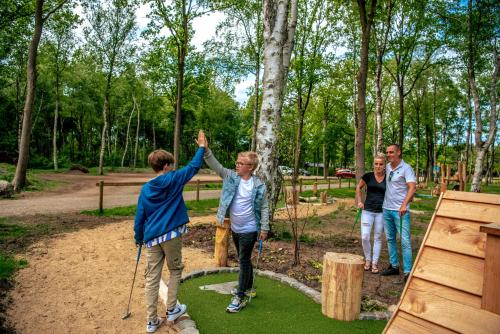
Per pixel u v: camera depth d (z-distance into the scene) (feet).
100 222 30.22
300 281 15.83
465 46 51.19
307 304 13.42
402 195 16.72
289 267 17.63
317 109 103.19
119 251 20.68
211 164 12.66
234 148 195.62
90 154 160.45
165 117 161.89
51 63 96.48
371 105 85.71
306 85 67.21
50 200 45.24
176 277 11.56
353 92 81.46
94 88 118.73
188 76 66.13
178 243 11.31
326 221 34.71
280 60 24.40
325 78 72.79
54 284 15.10
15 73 96.17
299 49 67.72
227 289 14.71
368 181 18.20
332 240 25.40
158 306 13.03
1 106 122.62
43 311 12.53
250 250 12.66
